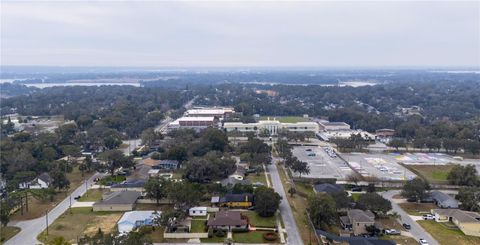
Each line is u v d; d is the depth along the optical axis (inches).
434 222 4552.2
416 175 6574.8
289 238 4052.7
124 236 3582.7
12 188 5467.5
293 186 5876.0
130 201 4896.7
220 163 6161.4
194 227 4306.1
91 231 4205.2
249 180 6141.7
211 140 7815.0
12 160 6289.4
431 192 5378.9
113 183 5925.2
